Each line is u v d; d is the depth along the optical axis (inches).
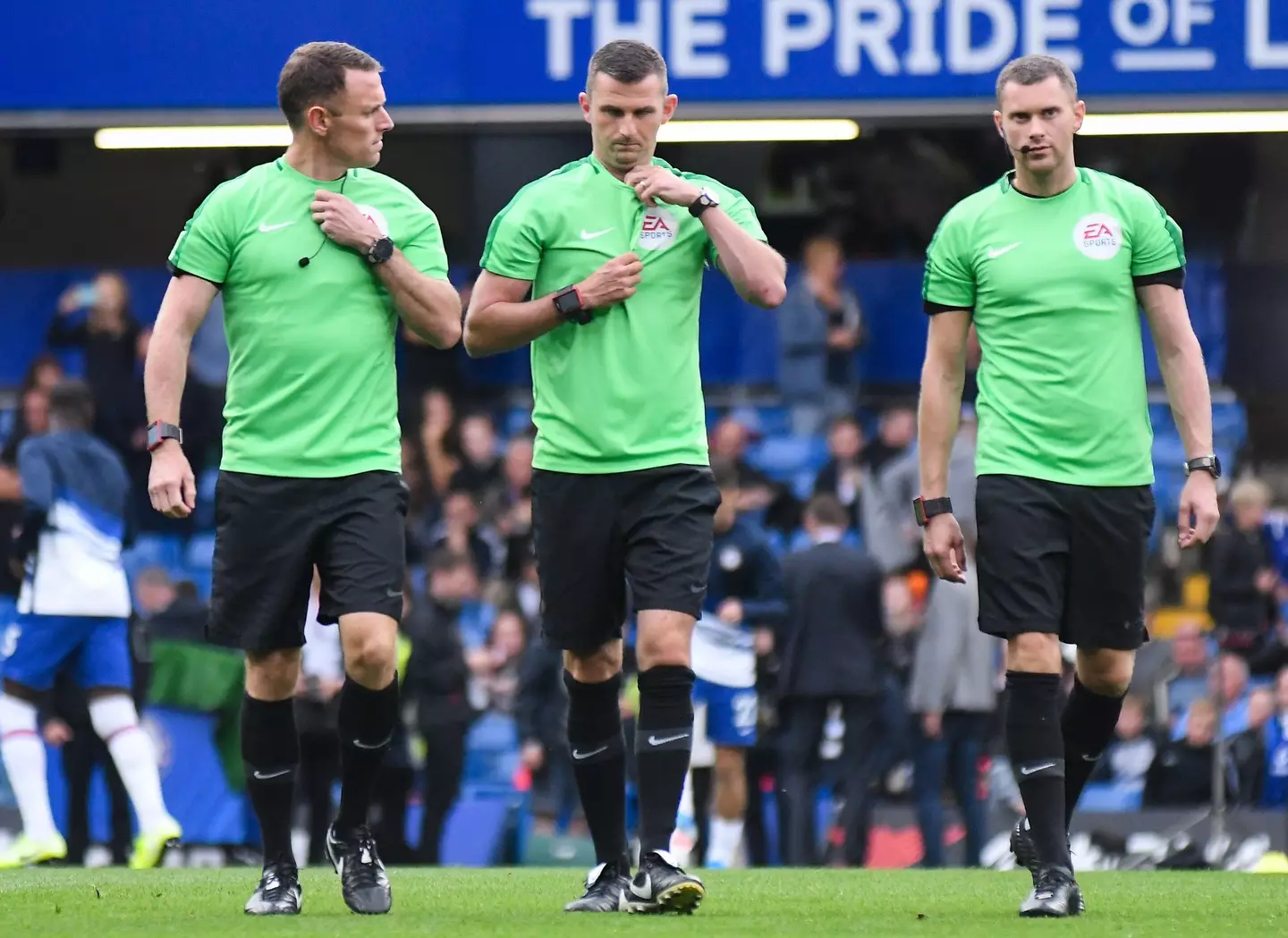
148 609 1445.6
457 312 671.1
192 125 1513.3
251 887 850.1
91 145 2000.5
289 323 651.5
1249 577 1485.0
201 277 655.8
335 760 1365.7
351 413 655.1
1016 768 676.1
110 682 1262.3
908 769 1430.9
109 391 1759.4
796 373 1888.5
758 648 1338.6
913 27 1478.8
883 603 1338.6
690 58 1492.4
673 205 673.0
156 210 2015.3
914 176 1975.9
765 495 1675.7
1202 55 1460.4
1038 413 684.7
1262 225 1958.7
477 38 1505.9
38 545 1258.6
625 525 665.6
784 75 1487.5
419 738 1398.9
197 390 1764.3
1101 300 688.4
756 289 655.1
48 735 1379.2
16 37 1515.7
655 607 654.5
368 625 642.8
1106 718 750.5
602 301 656.4
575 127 1530.5
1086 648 710.5
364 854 679.1
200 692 1412.4
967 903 759.7
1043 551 677.9
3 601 1530.5
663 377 666.8
